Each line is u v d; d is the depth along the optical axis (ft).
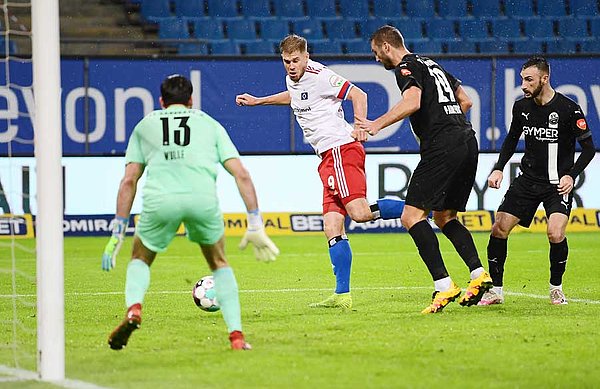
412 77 92.17
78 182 197.26
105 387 61.31
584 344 76.54
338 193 102.37
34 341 81.92
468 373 65.10
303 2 259.19
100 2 248.11
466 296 93.61
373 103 199.72
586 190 204.85
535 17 260.01
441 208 93.50
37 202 64.59
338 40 252.21
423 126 93.97
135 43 245.65
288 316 94.07
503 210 103.04
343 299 101.14
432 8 260.83
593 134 204.44
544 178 102.63
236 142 200.03
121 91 198.08
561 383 62.18
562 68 203.51
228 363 68.74
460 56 202.59
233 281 74.59
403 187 201.98
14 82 191.62
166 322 90.79
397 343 76.79
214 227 72.33
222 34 253.44
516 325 86.53
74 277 135.64
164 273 140.56
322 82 102.58
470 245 94.53
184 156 71.31
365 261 154.81
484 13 260.83
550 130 101.81
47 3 64.23
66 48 242.37
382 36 95.91
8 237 192.44
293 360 69.62
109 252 70.59
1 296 116.37
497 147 203.92
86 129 197.16
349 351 73.20
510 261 153.99
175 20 250.98
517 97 204.03
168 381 63.00
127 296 70.79
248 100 107.96
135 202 200.54
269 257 70.85
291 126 201.87
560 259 102.63
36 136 64.64
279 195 201.67
